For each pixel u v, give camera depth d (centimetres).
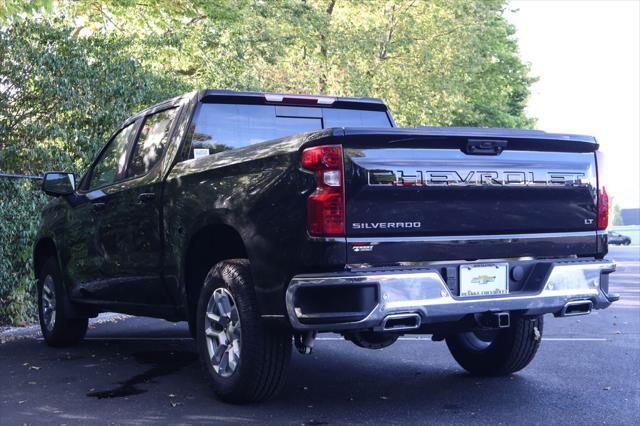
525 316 549
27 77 1101
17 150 1086
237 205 535
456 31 3073
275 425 510
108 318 1140
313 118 692
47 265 858
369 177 488
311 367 716
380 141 494
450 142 511
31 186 1070
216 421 520
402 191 496
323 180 483
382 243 491
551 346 836
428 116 3034
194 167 598
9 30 1099
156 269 645
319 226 482
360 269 485
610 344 849
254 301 532
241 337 536
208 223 564
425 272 493
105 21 2095
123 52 1279
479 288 519
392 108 2988
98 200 743
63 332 838
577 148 561
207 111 649
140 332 984
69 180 785
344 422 516
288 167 502
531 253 542
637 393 600
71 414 545
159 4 2019
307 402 573
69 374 692
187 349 837
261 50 2453
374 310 479
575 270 548
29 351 827
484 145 522
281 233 501
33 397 601
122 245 699
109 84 1186
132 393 610
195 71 2097
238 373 542
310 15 2658
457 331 538
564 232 556
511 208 534
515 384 635
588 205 565
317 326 482
